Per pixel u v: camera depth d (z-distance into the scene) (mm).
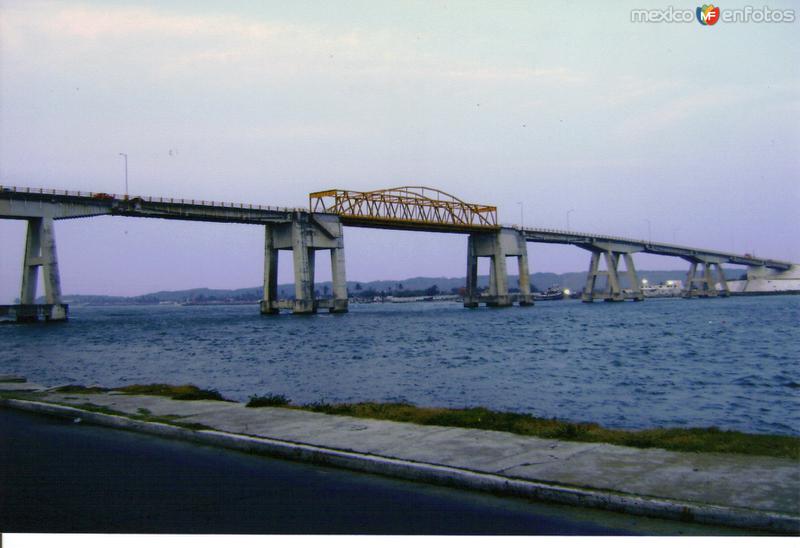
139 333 88812
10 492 9711
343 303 147250
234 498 9336
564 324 98812
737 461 10406
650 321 103188
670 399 26984
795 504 8141
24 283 112188
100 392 21078
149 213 115250
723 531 7777
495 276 192375
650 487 8977
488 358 47125
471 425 13750
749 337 65812
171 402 17953
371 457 10891
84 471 10969
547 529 7922
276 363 45031
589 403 25734
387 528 8000
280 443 12094
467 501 9086
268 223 140250
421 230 174125
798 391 29500
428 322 111562
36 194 105250
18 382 25016
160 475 10680
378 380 33656
